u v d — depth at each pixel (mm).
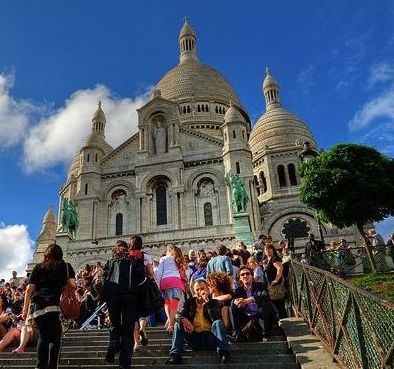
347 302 8695
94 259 40000
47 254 9344
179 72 79938
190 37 90875
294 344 11008
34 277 9070
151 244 38812
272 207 54562
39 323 8773
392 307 6398
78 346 13453
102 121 62531
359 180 31438
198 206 46625
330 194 31922
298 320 13562
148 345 12141
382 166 33312
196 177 47750
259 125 66938
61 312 9391
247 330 11992
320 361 9602
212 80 78000
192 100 73125
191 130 50812
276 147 61844
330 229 49688
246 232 37219
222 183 46781
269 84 73688
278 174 59500
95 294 18578
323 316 10742
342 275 25047
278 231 52375
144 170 48656
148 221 46281
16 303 18688
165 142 50438
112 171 50250
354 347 8375
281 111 67438
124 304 9719
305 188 33062
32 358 12258
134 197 48406
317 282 11547
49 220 67625
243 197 39156
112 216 48406
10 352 12766
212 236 38031
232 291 12617
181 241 38375
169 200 47156
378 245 26281
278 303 15406
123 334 9359
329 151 34000
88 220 46906
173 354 10617
